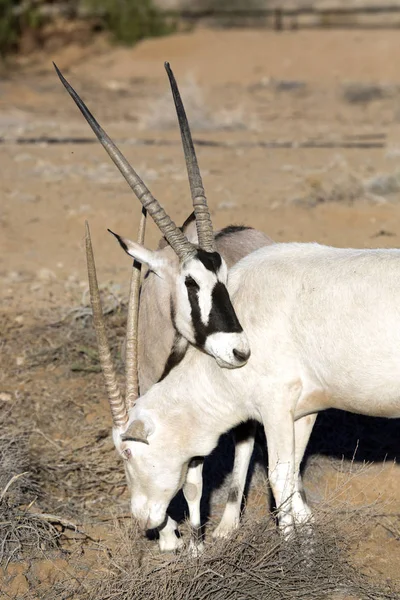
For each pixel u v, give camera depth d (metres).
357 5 87.88
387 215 26.16
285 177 31.64
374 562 12.91
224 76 58.62
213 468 15.05
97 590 12.01
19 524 13.35
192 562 11.90
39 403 17.06
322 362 11.59
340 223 25.78
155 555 13.00
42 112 45.84
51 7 70.62
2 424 16.22
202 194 12.48
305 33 69.25
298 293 11.73
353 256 11.80
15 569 12.76
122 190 29.97
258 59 61.91
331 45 64.19
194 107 43.81
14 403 16.95
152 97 50.94
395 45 63.12
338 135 40.03
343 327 11.38
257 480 14.80
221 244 13.85
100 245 25.05
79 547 13.39
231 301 12.20
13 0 66.88
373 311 11.23
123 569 12.08
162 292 12.58
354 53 61.81
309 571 12.18
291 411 11.86
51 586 12.50
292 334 11.73
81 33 69.06
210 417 12.21
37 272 23.16
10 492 13.93
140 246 12.57
